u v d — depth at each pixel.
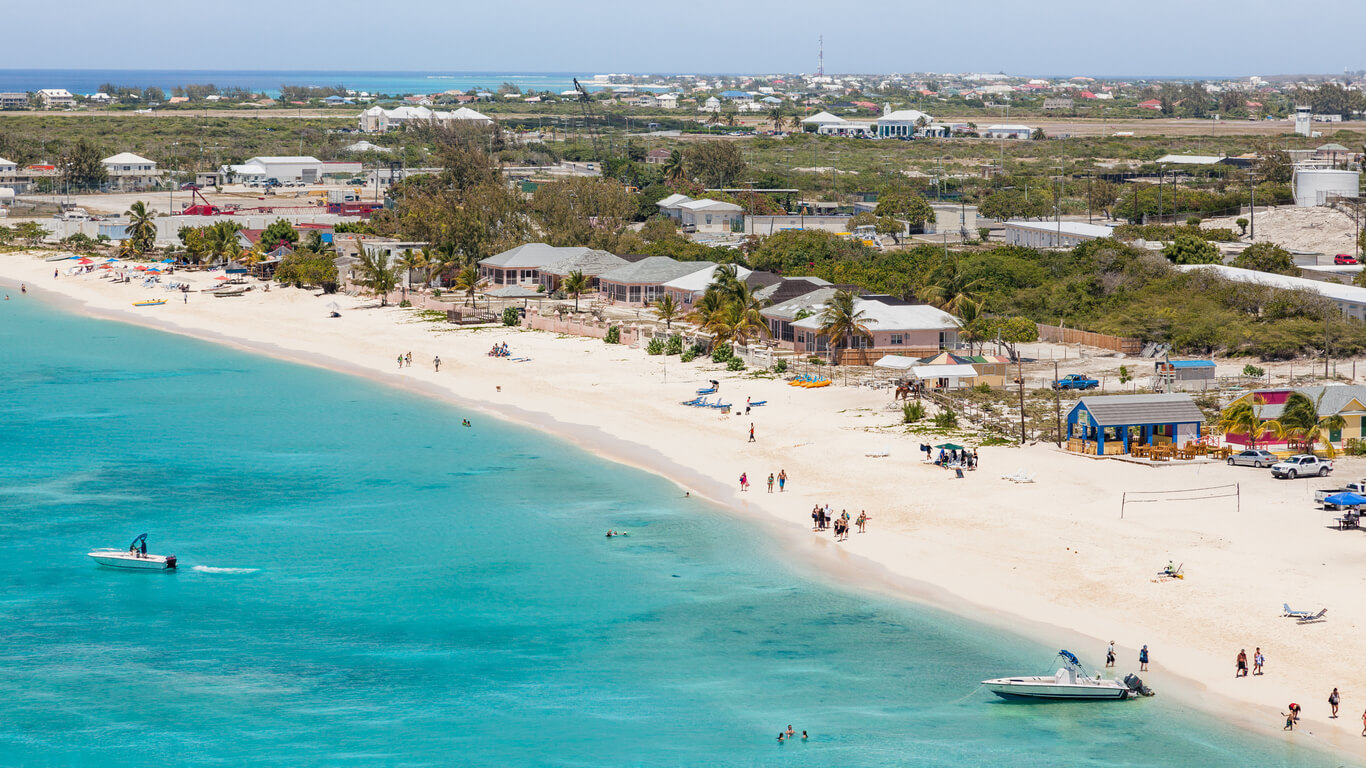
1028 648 75.00
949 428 120.94
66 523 102.12
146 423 136.25
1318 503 95.19
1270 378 140.62
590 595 85.62
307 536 98.62
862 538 93.31
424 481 112.81
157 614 83.81
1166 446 109.69
